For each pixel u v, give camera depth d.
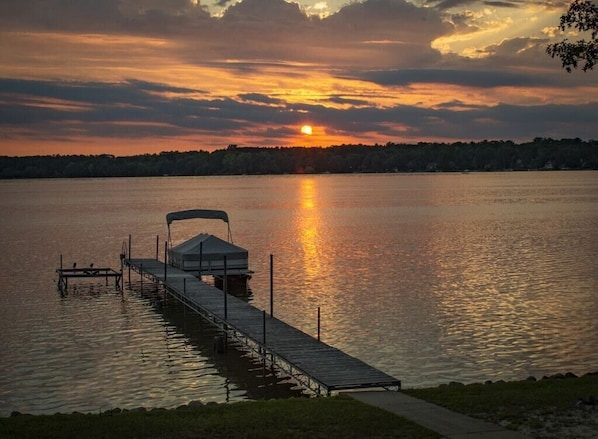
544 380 21.70
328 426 16.89
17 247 78.81
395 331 36.50
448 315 40.16
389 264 61.25
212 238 56.00
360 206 149.00
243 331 32.09
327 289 49.34
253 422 17.30
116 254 72.88
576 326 37.22
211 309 37.78
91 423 17.44
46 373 29.98
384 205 151.00
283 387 28.06
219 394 27.17
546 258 63.34
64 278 56.09
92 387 28.08
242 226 103.56
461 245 74.88
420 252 69.31
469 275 54.44
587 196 179.00
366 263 62.12
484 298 45.00
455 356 31.84
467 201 161.75
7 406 25.80
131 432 16.69
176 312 43.81
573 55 22.95
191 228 101.81
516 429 16.42
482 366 30.34
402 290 48.41
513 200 163.75
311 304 44.00
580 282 50.31
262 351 30.77
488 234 86.12
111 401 26.39
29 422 17.62
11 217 127.88
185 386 28.22
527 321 38.44
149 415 18.25
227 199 189.88
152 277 53.94
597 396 18.48
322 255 68.19
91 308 45.06
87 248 77.81
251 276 55.19
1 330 38.25
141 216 127.69
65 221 117.12
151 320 41.31
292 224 105.75
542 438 15.82
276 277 55.16
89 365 31.25
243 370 30.47
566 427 16.50
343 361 26.31
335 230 95.06
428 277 53.81
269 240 82.88
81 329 38.72
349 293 47.62
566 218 109.12
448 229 93.81
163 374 29.89
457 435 16.06
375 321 38.88
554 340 34.47
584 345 33.56
